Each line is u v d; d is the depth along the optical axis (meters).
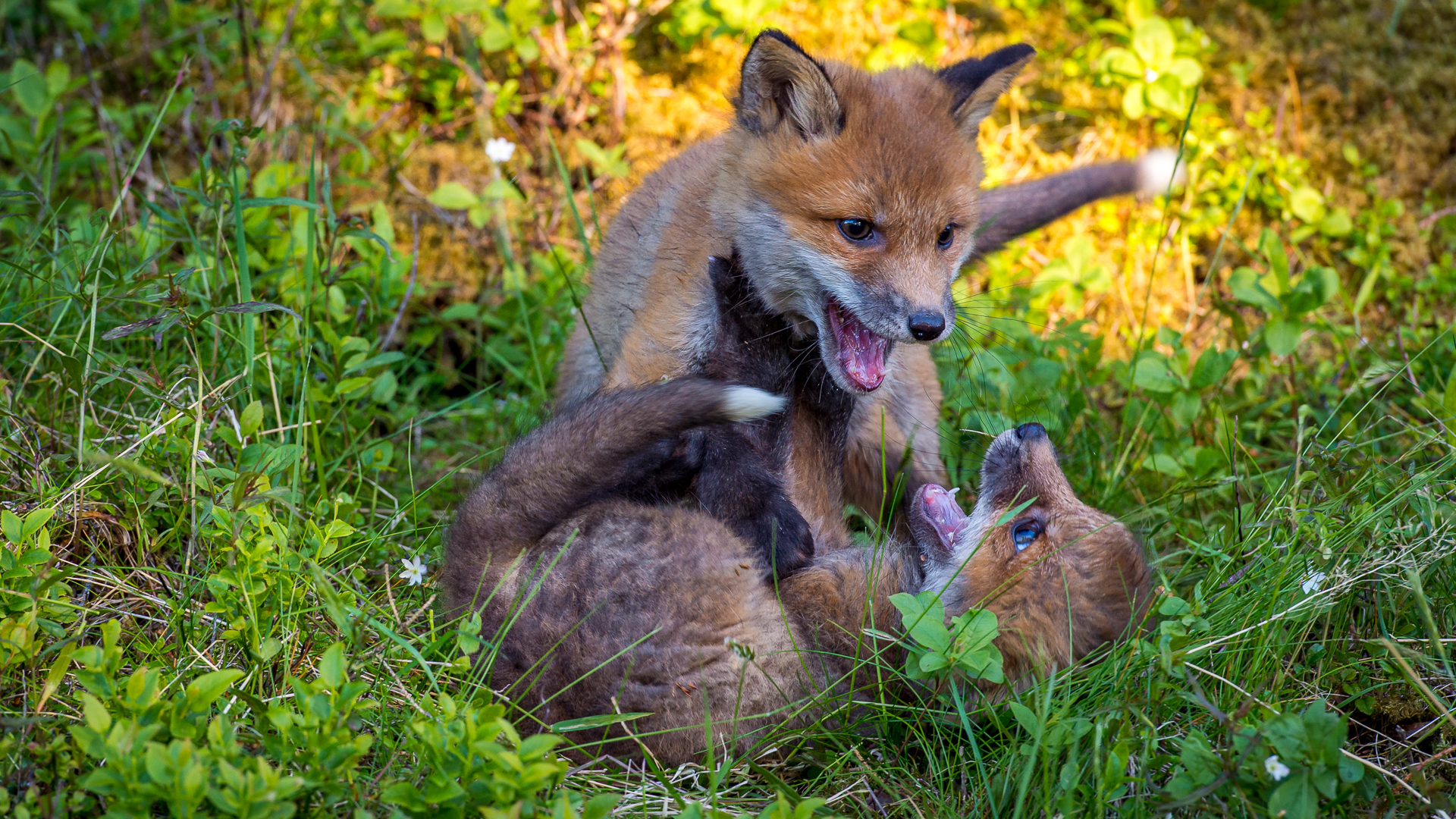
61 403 7.49
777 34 7.27
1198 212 11.73
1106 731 6.05
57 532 6.88
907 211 7.27
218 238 8.14
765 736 6.38
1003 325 10.54
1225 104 12.34
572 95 12.09
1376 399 9.42
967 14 13.02
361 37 11.68
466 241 11.24
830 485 8.03
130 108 11.57
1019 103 12.47
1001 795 5.93
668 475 7.46
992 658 6.04
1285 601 6.84
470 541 6.65
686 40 12.10
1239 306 11.23
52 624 5.80
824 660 6.70
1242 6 12.82
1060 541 7.01
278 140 11.13
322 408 8.45
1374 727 6.76
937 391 8.97
